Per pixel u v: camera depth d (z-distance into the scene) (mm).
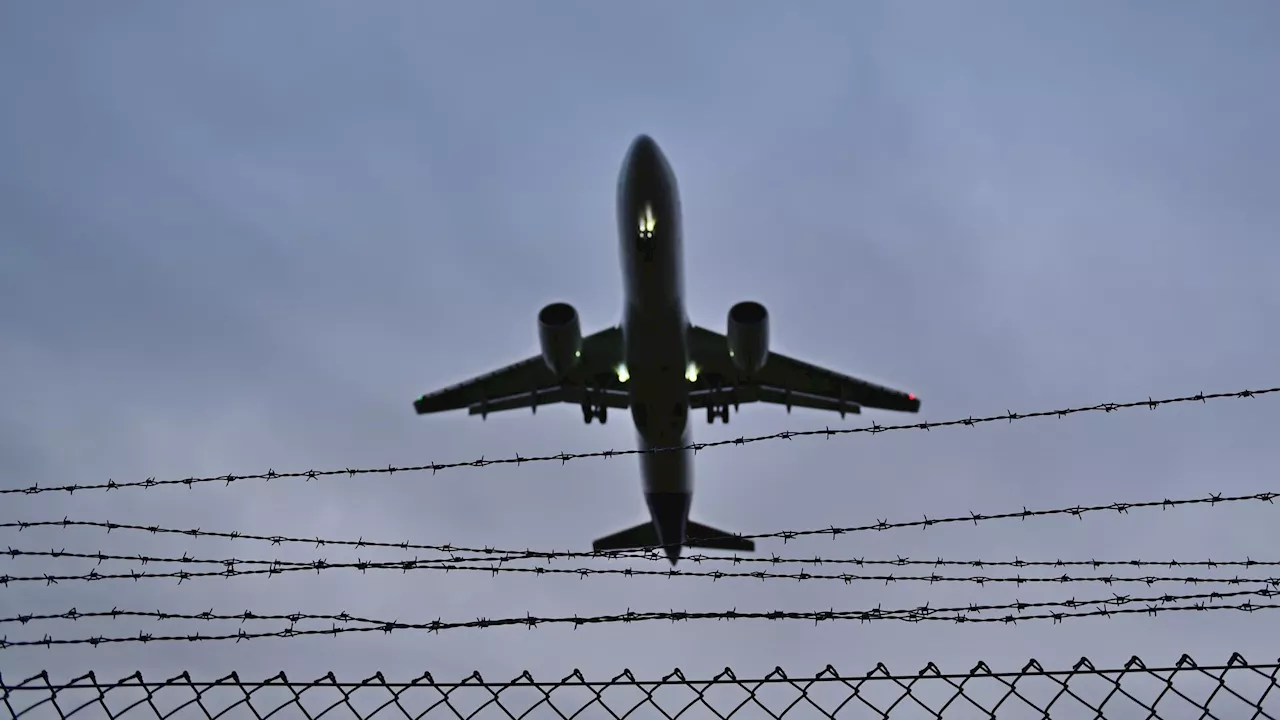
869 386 117625
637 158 94000
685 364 105500
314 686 16562
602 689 16859
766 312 103062
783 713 16750
